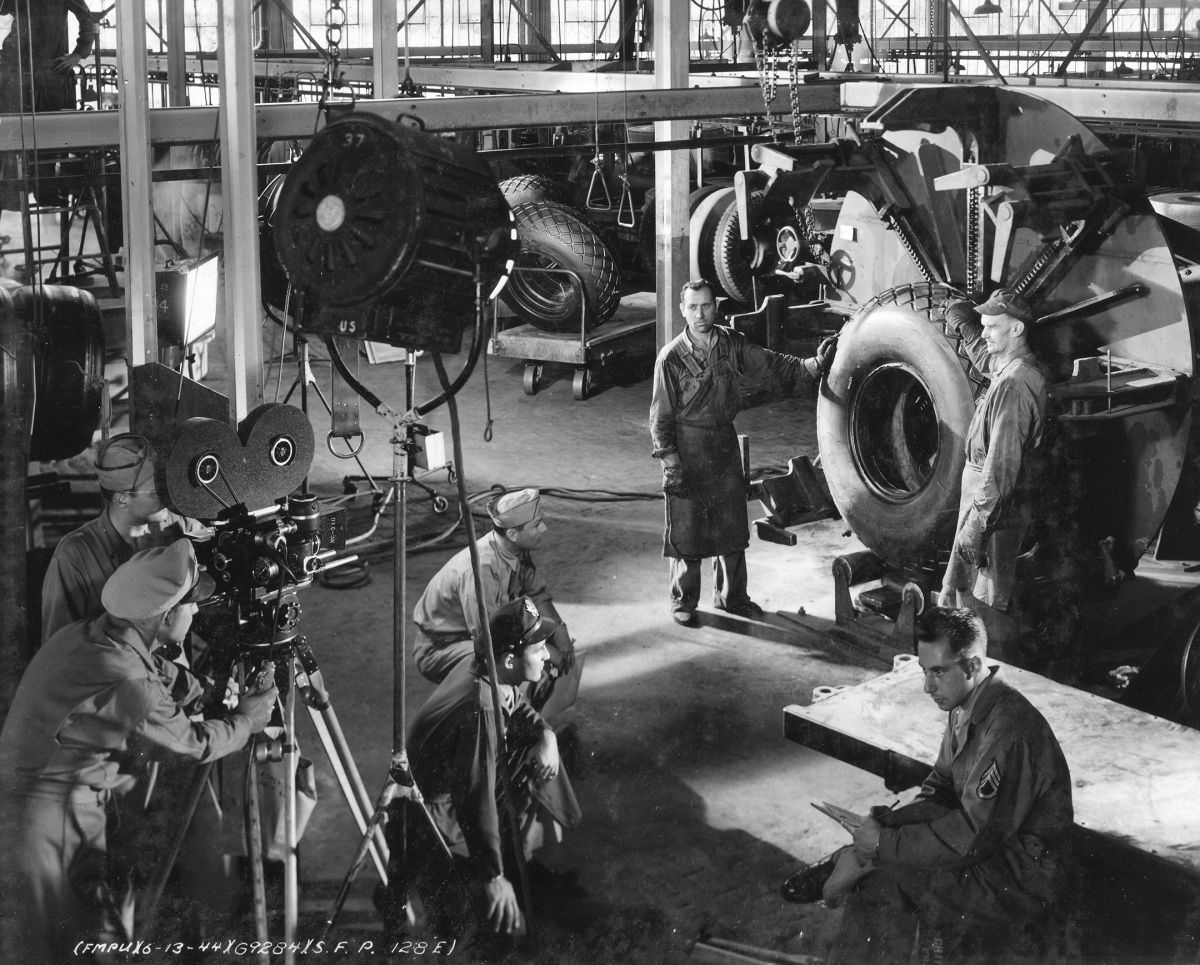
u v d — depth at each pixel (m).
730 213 12.14
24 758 3.58
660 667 6.27
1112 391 5.73
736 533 6.71
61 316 6.54
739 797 5.04
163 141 5.92
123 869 3.99
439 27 25.08
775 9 8.59
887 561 6.60
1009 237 5.97
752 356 6.60
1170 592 7.04
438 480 9.34
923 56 18.28
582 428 10.79
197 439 4.14
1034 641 5.95
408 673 6.17
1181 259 6.80
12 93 11.05
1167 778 4.12
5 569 5.46
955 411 6.03
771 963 3.92
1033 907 3.55
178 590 3.61
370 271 3.37
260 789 4.22
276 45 22.19
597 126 7.66
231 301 5.57
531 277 11.73
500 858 4.04
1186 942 3.56
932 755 4.29
